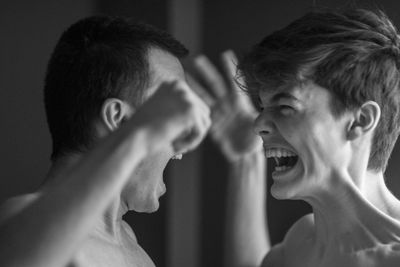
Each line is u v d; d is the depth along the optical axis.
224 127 2.90
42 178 4.39
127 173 1.52
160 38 2.19
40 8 4.46
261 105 2.17
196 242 4.49
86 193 1.50
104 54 2.07
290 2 4.27
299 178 2.09
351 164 2.09
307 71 2.01
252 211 2.86
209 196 4.50
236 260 2.83
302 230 2.40
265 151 2.16
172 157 2.27
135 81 2.09
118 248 2.13
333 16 2.04
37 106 4.41
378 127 2.10
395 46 2.08
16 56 4.41
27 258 1.50
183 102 1.51
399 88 2.11
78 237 1.52
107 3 4.48
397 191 3.62
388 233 2.04
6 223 1.54
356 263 2.05
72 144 2.06
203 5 4.46
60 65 2.09
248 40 4.38
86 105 2.05
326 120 2.04
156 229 4.37
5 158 4.38
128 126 1.53
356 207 2.07
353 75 2.02
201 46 4.45
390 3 3.68
